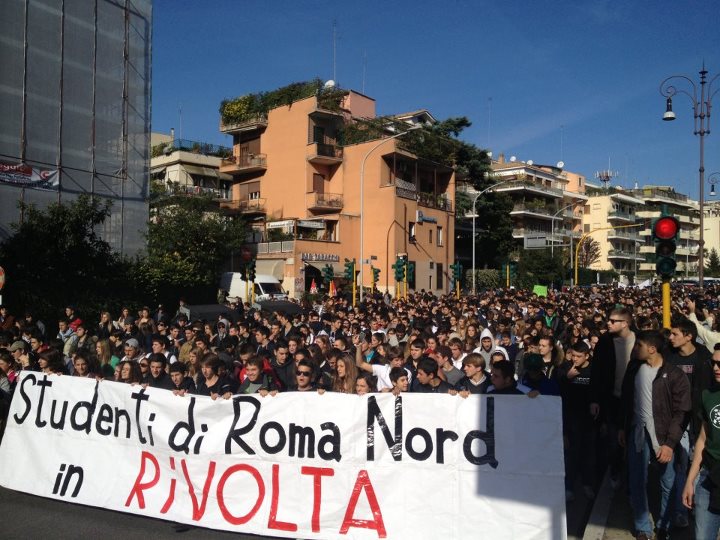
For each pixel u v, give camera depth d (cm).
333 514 568
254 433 599
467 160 5556
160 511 614
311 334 1212
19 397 703
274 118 4812
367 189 4575
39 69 2448
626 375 591
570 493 681
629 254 8562
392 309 1694
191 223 3644
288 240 4175
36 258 1967
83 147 2617
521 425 535
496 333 1216
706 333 866
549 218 7069
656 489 560
